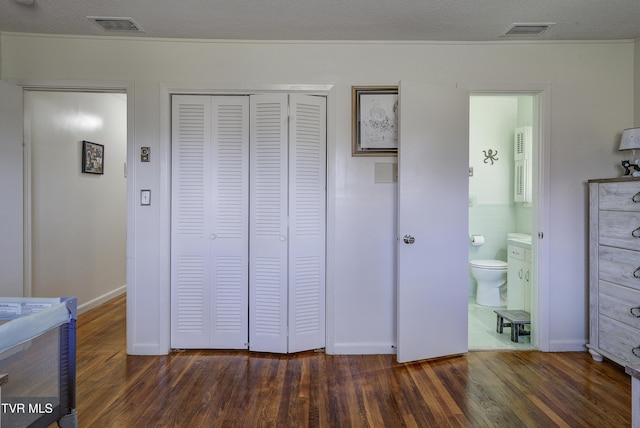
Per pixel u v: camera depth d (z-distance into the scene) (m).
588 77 3.04
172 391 2.40
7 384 1.38
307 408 2.21
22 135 2.95
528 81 3.03
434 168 2.88
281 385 2.48
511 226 4.68
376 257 3.02
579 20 2.67
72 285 3.98
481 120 4.65
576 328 3.06
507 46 3.03
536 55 3.03
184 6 2.48
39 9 2.53
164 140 2.97
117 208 4.93
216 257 3.05
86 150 4.19
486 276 4.28
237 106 3.04
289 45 2.99
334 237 3.01
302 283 3.01
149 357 2.94
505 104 4.64
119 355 2.97
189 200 3.04
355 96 3.00
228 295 3.06
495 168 4.65
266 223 3.00
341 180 3.01
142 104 2.97
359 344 3.02
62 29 2.83
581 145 3.05
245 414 2.14
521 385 2.49
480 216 4.68
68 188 3.93
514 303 3.80
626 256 2.58
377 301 3.03
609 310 2.73
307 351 3.05
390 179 3.02
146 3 2.44
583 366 2.78
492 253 4.70
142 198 2.96
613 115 3.05
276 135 2.98
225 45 2.98
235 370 2.71
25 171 3.06
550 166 3.04
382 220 3.02
